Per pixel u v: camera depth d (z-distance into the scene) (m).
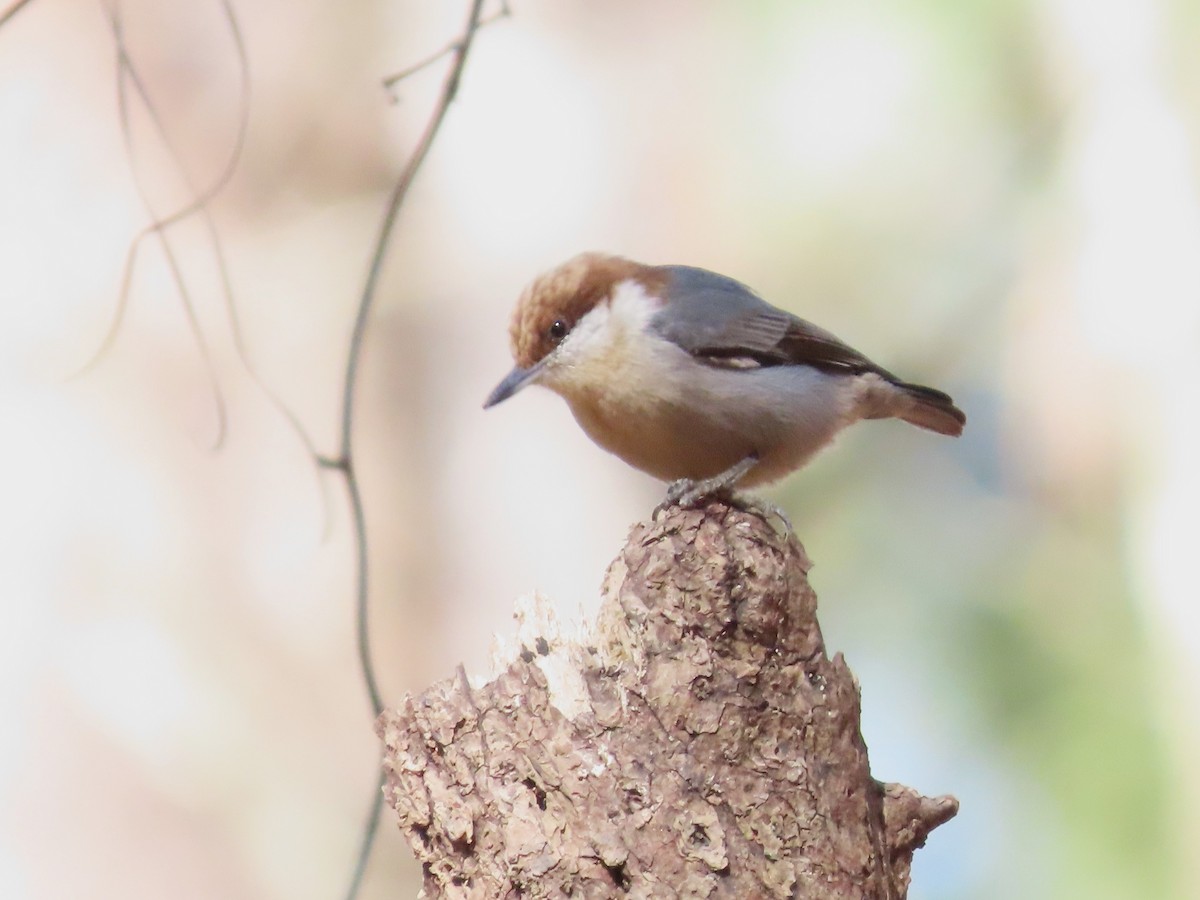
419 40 12.88
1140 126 13.33
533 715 5.86
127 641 11.16
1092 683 12.23
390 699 11.96
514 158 13.18
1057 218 13.77
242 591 11.56
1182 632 12.29
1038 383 13.89
